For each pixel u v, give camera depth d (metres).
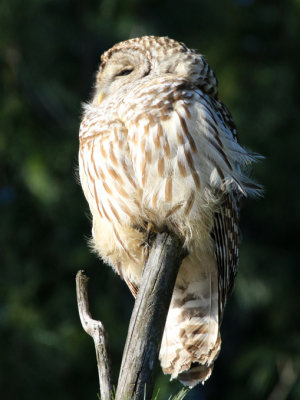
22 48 13.73
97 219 7.67
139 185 7.11
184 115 7.01
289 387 13.84
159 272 5.98
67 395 12.87
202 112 7.06
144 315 5.70
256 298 14.05
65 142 13.68
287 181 14.54
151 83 7.20
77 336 12.89
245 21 15.02
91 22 14.02
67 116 13.98
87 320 5.85
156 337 5.63
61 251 13.51
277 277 14.21
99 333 5.77
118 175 7.18
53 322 13.03
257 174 14.23
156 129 7.00
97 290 13.46
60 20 14.16
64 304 13.16
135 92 7.21
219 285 7.51
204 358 7.30
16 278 13.23
